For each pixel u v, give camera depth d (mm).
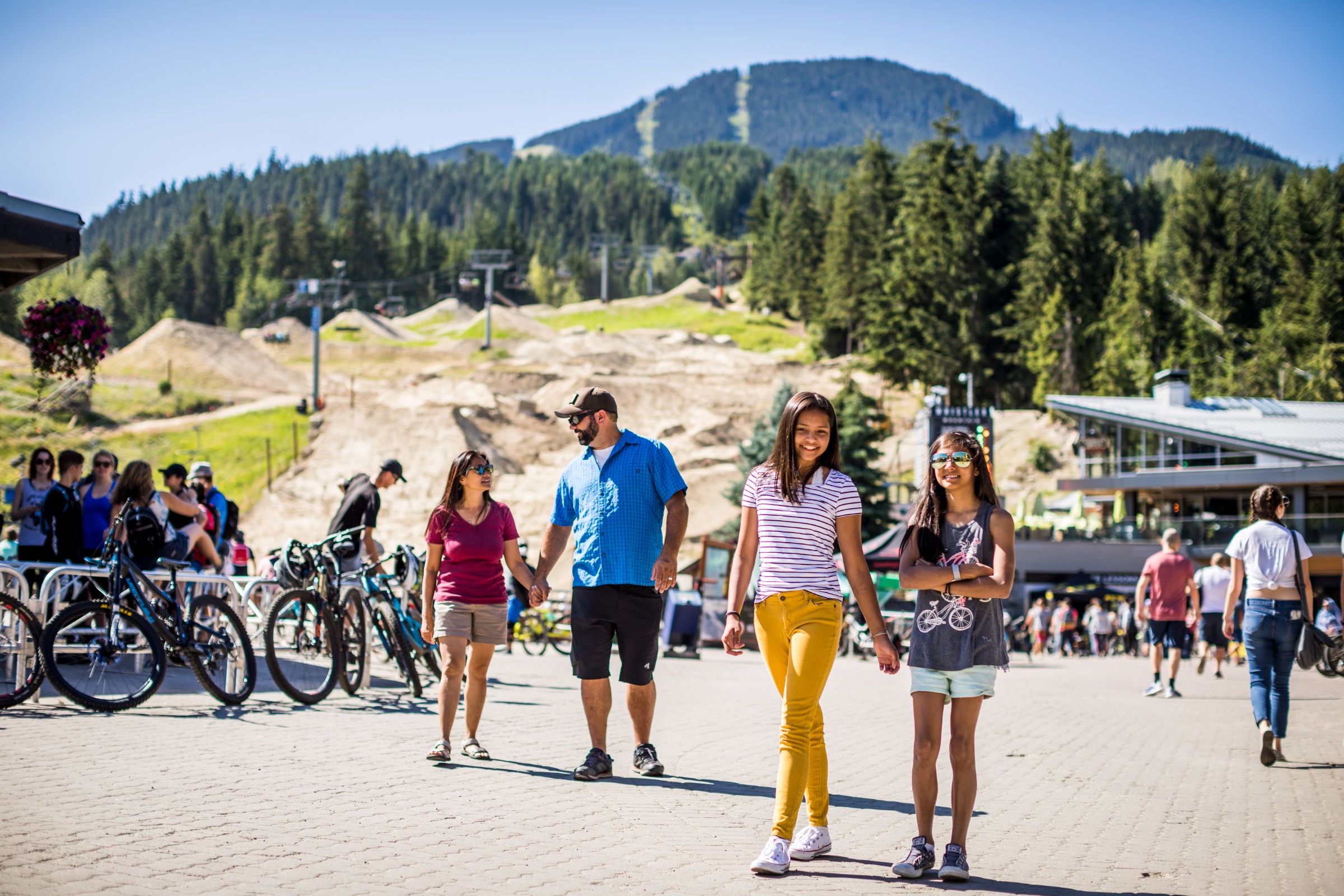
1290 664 9586
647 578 7750
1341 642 9422
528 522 75625
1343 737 11664
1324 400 95062
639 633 7777
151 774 6863
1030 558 52812
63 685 8969
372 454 83750
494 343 159875
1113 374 94375
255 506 78812
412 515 78188
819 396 5895
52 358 13984
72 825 5527
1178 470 53781
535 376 117125
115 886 4539
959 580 5547
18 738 7855
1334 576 47156
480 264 158375
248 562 19953
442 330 190375
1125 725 12695
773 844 5371
